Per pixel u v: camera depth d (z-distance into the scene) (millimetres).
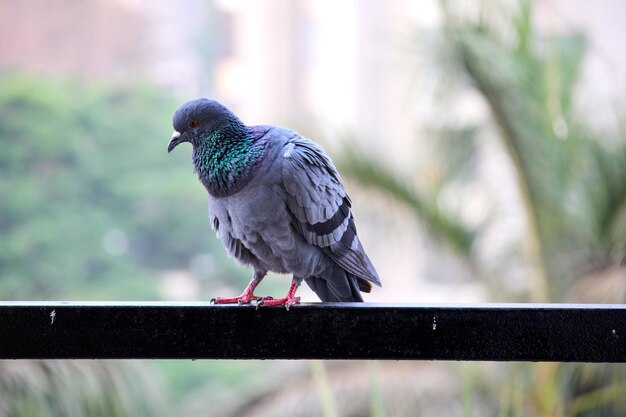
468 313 3701
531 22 8727
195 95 21328
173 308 3756
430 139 9641
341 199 5188
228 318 3777
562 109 8656
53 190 17312
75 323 3727
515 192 8992
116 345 3750
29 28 19922
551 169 8523
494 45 8656
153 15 21125
